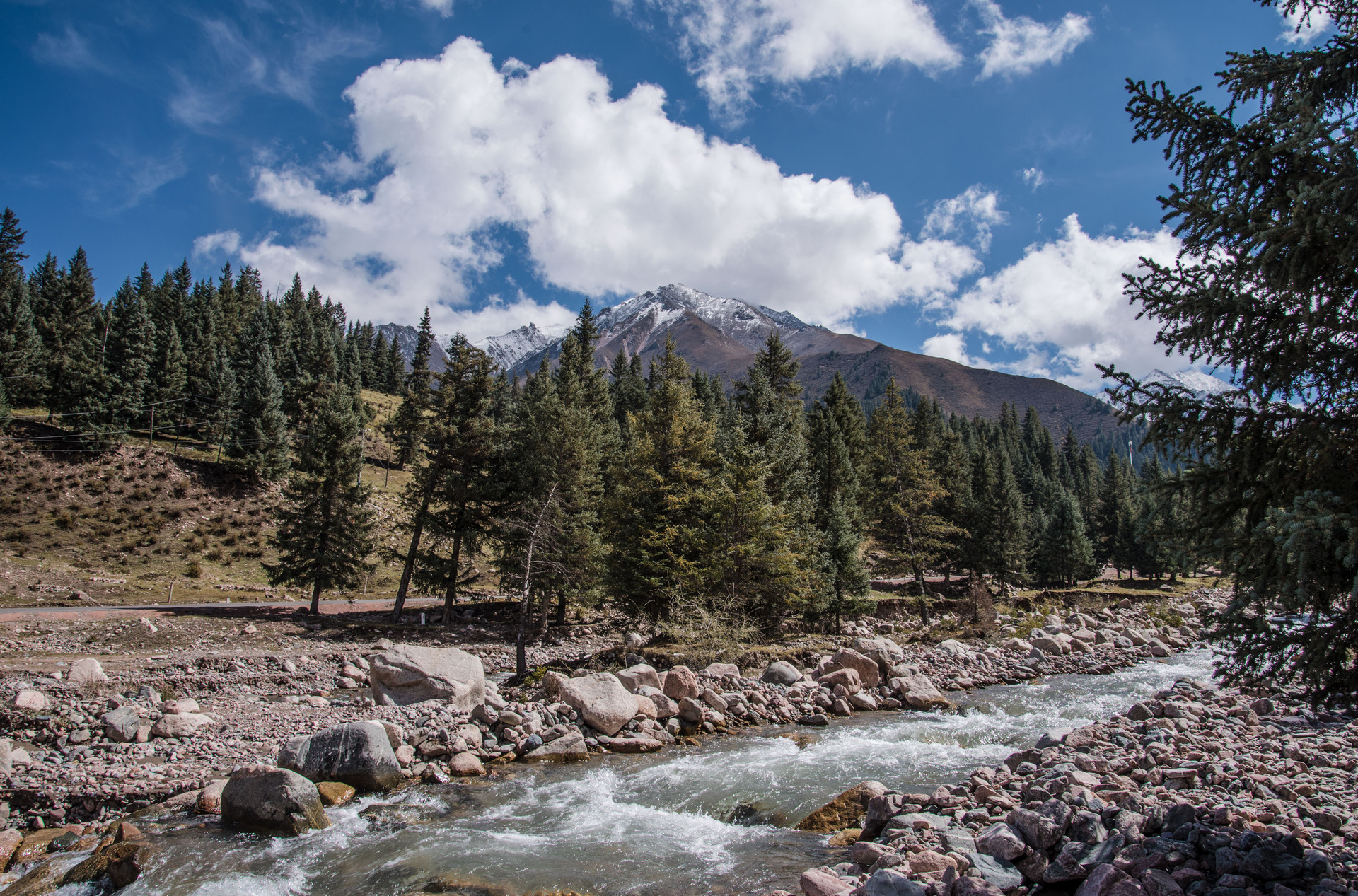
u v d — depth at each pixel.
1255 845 7.17
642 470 36.06
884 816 10.23
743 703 19.44
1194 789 9.99
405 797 12.65
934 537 55.50
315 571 37.91
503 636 37.66
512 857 9.95
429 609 42.47
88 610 34.47
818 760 14.75
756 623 31.30
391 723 15.11
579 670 23.72
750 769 14.14
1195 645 34.56
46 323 77.69
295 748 13.31
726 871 9.30
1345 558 5.00
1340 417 6.00
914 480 53.78
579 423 40.09
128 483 54.03
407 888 9.08
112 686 22.06
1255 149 6.69
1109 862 7.45
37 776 12.81
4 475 49.72
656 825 11.28
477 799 12.57
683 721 18.14
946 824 9.60
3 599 37.19
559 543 34.09
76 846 10.63
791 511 37.00
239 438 61.12
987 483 77.75
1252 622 6.21
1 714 16.22
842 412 66.19
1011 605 52.97
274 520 57.03
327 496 38.41
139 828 11.05
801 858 9.63
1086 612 49.00
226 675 25.11
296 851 10.23
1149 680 24.92
